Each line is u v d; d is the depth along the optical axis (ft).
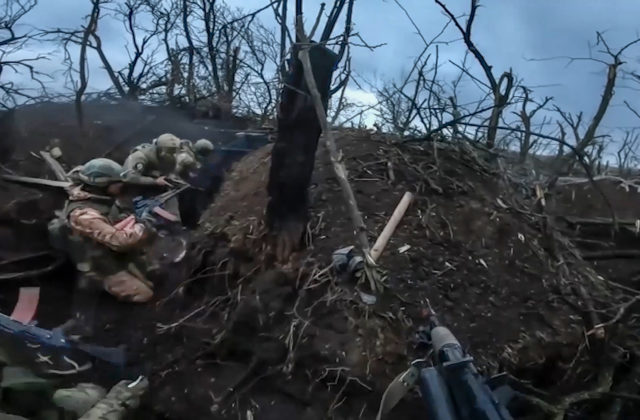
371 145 19.54
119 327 16.58
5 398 12.25
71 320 16.44
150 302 17.03
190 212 20.54
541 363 14.76
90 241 16.87
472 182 18.76
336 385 13.98
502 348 14.55
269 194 16.38
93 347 14.67
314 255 15.87
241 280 16.25
